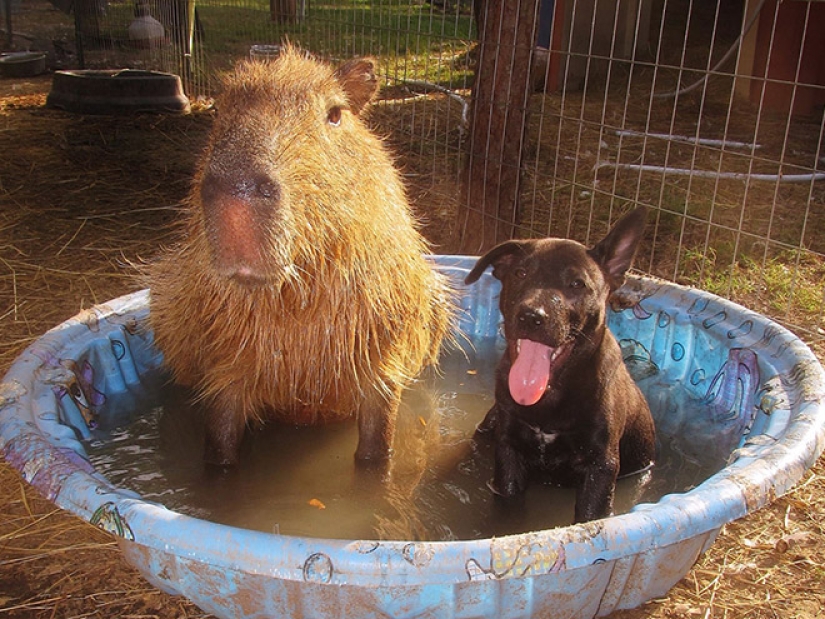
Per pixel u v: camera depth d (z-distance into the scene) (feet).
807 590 2.84
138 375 3.76
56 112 9.11
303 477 3.21
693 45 11.03
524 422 3.10
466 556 2.10
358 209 2.84
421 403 3.87
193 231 2.97
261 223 2.28
